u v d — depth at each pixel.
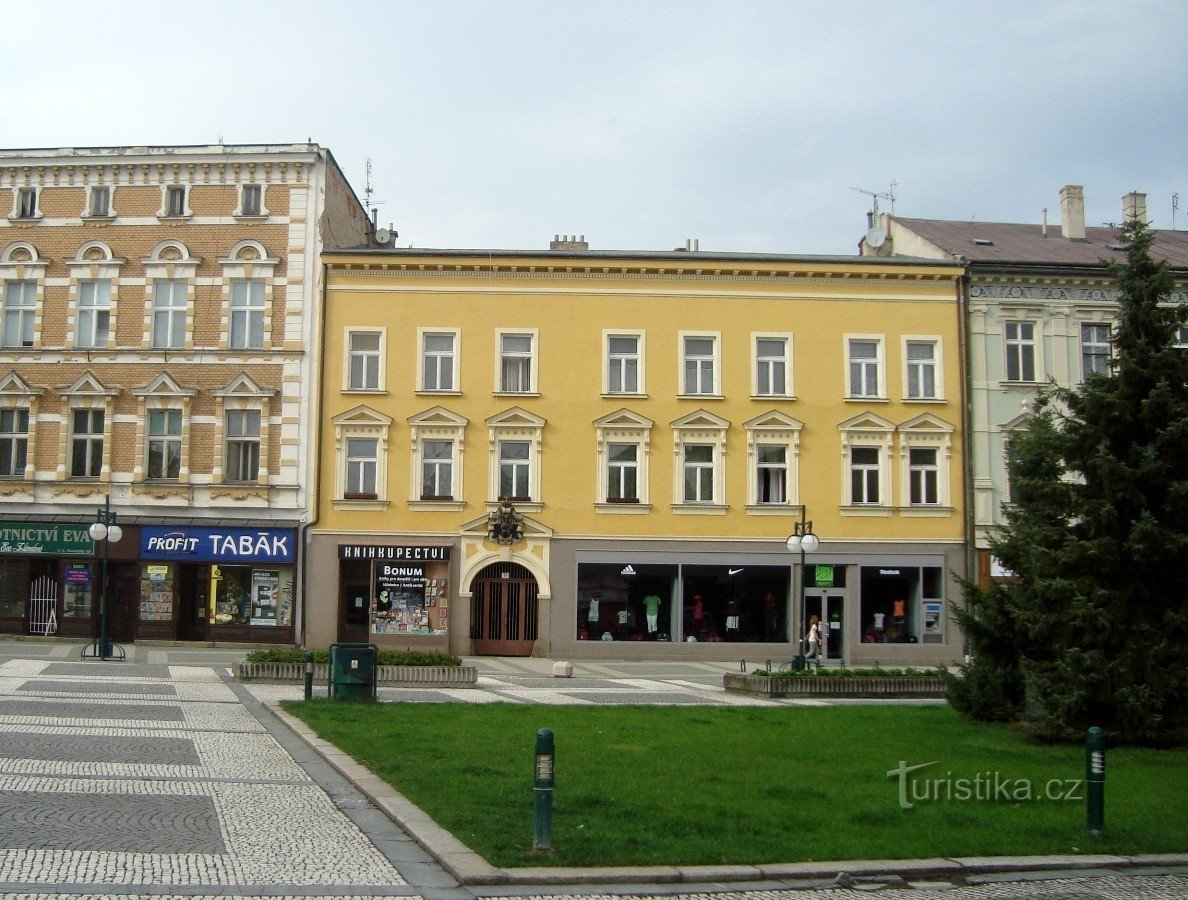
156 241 41.94
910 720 21.03
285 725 18.88
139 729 17.88
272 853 10.39
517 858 10.13
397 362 40.97
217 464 40.84
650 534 40.75
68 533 40.56
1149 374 19.11
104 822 11.28
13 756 14.77
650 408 41.22
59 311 42.00
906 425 41.41
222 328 41.44
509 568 40.75
